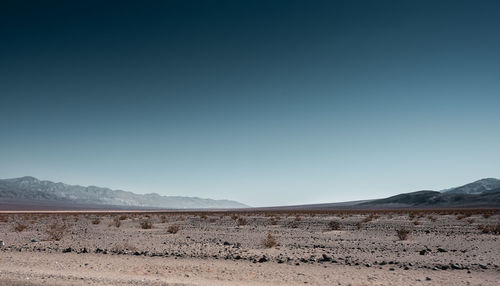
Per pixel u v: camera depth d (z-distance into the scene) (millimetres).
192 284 11031
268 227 36500
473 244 21094
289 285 11086
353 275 12508
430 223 41344
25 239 25172
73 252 18422
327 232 29922
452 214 71812
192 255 16969
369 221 45781
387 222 43438
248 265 14516
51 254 17828
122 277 12148
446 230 31125
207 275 12570
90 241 23578
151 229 34656
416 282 11367
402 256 16562
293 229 33469
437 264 14219
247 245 21016
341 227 35656
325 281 11586
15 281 11461
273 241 20422
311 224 40844
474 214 71250
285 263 14945
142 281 11445
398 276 12305
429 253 17516
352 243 21859
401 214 74312
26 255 17516
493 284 11047
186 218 60719
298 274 12711
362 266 14227
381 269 13648
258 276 12391
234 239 24469
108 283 11211
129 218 62531
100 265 14500
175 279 11891
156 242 22891
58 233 27047
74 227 38094
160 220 53969
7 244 22016
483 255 16797
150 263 14984
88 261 15555
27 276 12289
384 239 24203
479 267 13719
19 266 14414
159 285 10930
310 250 18812
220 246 20641
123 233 29922
